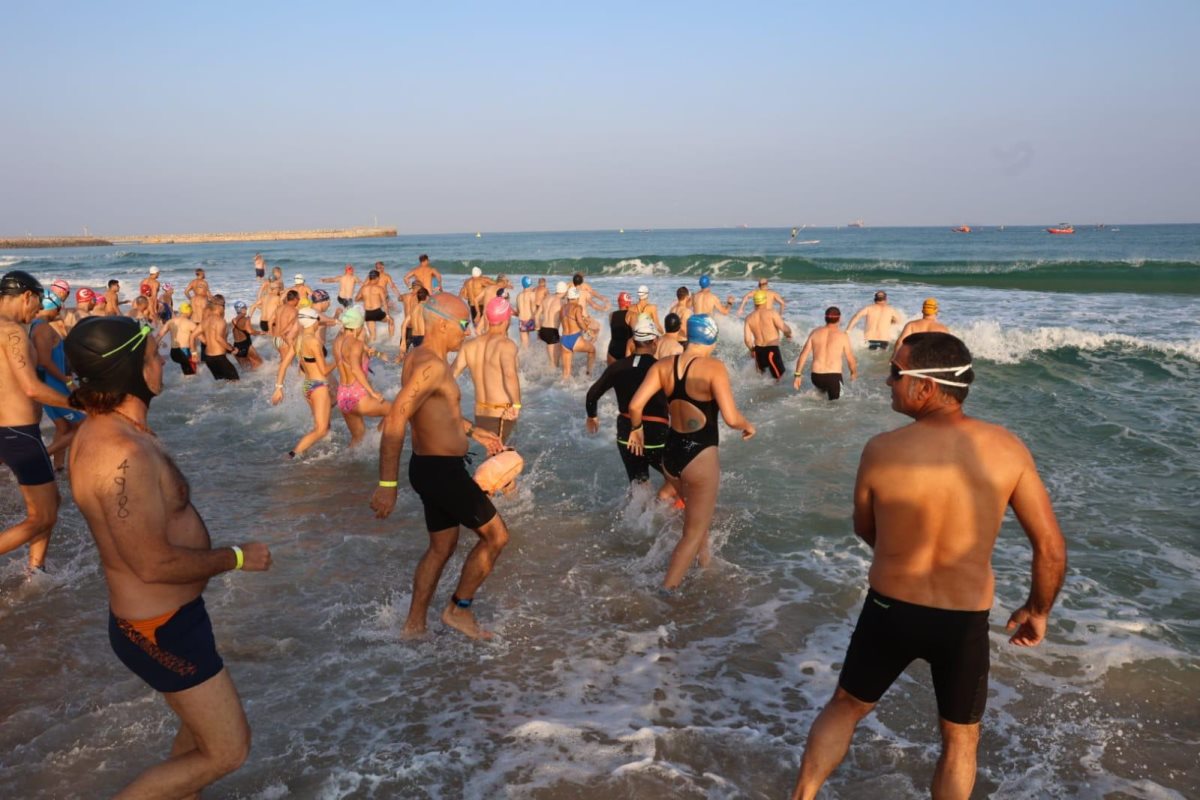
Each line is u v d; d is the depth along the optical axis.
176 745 2.89
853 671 2.80
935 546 2.62
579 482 7.34
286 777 3.21
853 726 2.86
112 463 2.31
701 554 5.41
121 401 2.42
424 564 4.39
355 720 3.63
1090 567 5.25
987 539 2.60
